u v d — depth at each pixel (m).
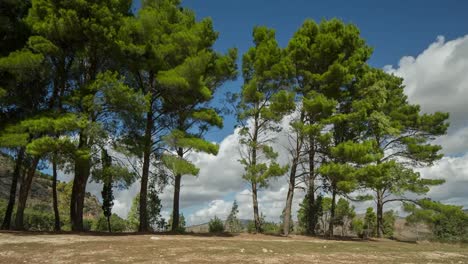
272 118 28.80
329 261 15.78
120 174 22.58
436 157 36.25
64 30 21.50
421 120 37.09
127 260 13.44
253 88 28.70
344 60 32.03
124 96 21.62
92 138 21.34
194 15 28.42
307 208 36.41
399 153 37.31
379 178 28.77
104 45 22.95
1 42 22.59
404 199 36.12
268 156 28.58
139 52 24.20
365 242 28.12
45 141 19.44
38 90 24.45
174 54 25.38
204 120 26.56
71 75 25.75
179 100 26.62
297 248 19.89
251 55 31.17
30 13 22.12
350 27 32.59
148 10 25.78
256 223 30.14
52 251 15.25
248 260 14.61
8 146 20.48
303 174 30.72
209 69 27.98
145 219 26.53
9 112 23.62
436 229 43.81
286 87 29.94
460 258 20.69
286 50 31.28
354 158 28.39
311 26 32.06
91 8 22.03
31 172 23.53
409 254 20.94
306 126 28.27
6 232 21.22
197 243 19.50
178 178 29.28
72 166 25.30
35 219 36.91
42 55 20.89
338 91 30.81
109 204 32.38
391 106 37.94
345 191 28.30
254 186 30.00
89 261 13.12
